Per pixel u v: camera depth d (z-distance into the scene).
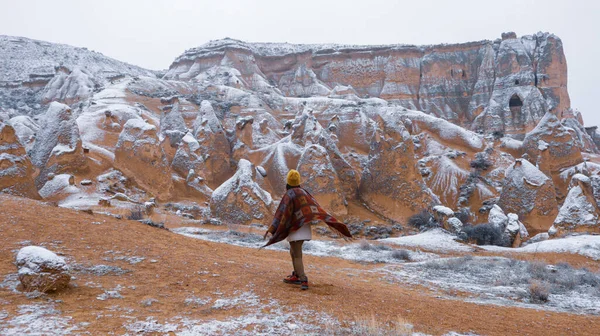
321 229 38.62
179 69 131.88
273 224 7.19
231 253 12.57
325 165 48.97
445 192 67.19
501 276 15.06
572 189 36.28
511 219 36.53
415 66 128.25
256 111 84.94
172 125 66.00
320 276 10.55
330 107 88.12
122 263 8.16
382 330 5.34
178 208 39.62
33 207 12.93
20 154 30.31
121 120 61.03
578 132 103.69
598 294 12.16
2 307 5.24
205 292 6.75
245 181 39.97
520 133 103.94
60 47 162.38
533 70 116.00
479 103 117.31
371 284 11.10
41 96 116.69
